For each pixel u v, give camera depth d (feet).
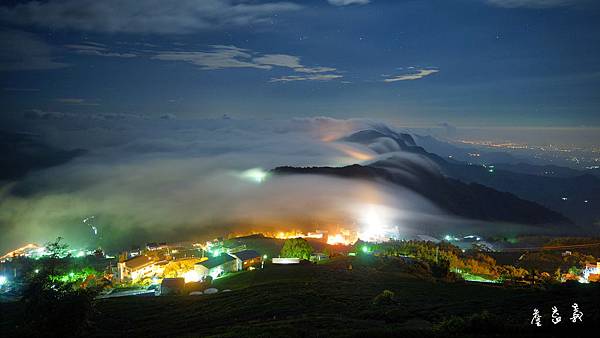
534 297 174.91
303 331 130.11
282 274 263.08
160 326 163.22
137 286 281.95
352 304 174.29
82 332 152.87
